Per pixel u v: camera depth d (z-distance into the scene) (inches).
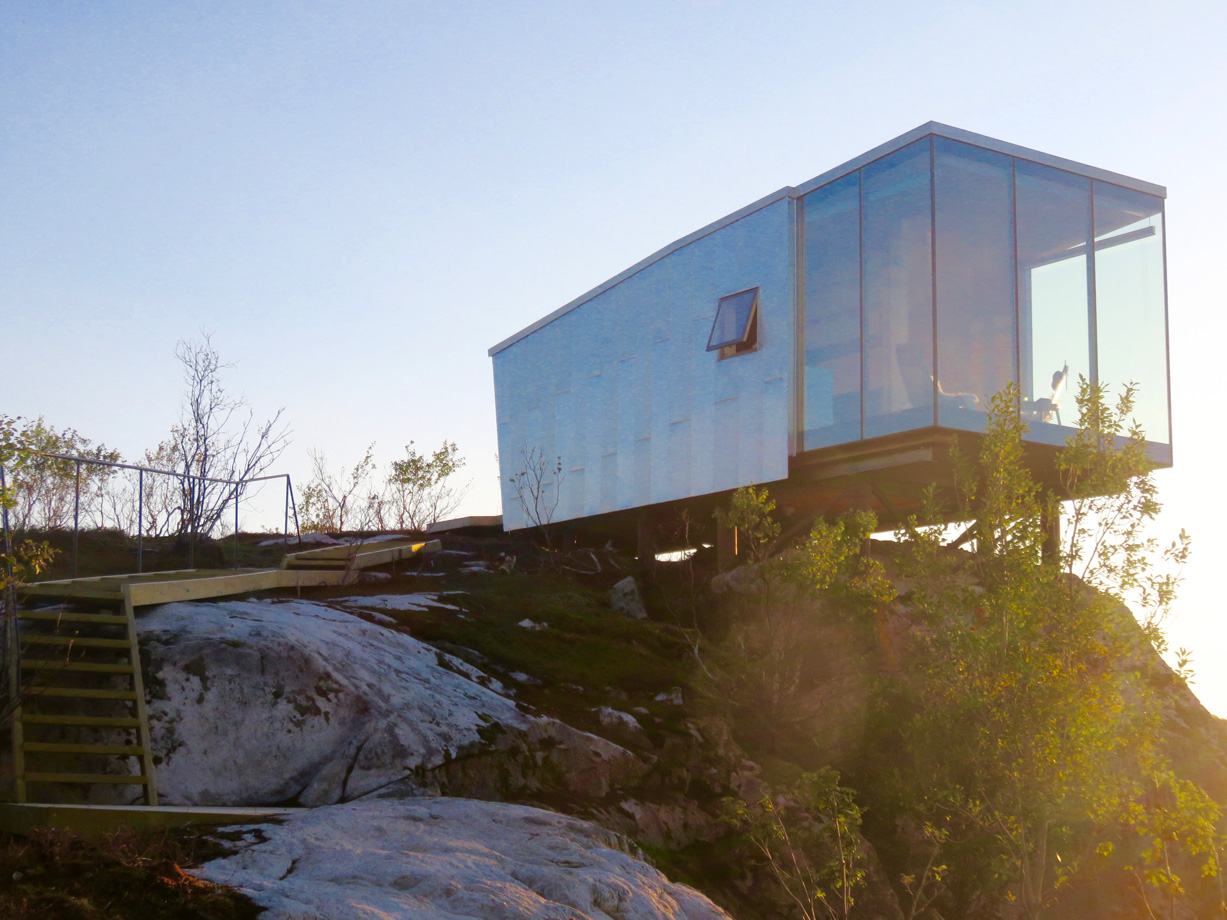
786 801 557.3
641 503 1023.0
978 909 569.3
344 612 591.2
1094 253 840.9
